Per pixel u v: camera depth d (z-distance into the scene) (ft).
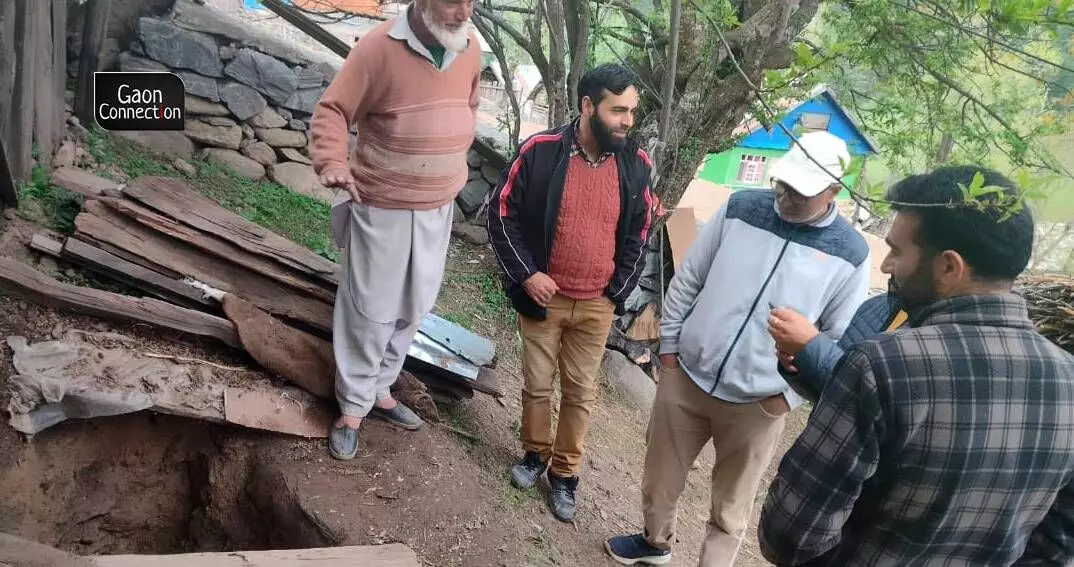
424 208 8.00
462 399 12.07
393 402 10.00
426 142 7.60
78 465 8.48
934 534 4.68
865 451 4.54
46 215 10.32
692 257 8.96
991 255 4.32
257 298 10.13
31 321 8.48
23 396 7.62
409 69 7.31
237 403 8.86
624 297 9.47
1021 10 6.70
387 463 9.39
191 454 9.26
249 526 9.00
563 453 10.38
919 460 4.47
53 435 8.11
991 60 9.10
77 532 8.66
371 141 7.70
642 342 18.67
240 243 10.36
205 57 15.07
